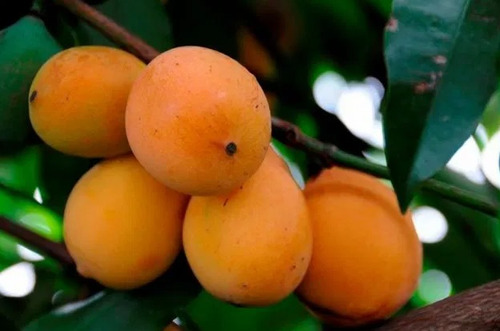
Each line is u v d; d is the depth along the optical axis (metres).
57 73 0.49
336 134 0.67
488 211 0.53
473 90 0.46
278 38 0.68
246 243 0.47
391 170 0.45
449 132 0.46
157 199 0.49
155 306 0.51
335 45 0.69
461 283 0.70
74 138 0.49
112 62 0.50
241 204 0.48
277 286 0.48
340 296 0.51
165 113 0.45
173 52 0.47
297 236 0.48
